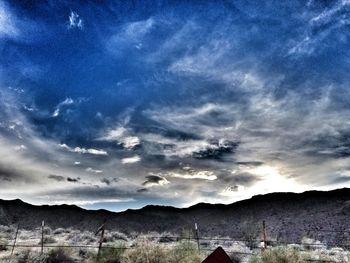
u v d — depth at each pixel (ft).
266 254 61.62
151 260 58.95
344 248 104.94
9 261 60.49
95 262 61.11
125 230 230.89
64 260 64.03
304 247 93.97
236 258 68.90
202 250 67.31
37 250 72.08
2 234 125.39
